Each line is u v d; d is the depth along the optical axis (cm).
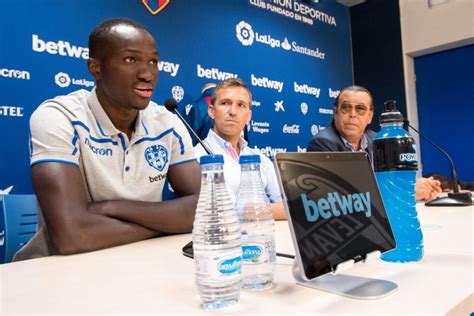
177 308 42
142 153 112
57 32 190
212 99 209
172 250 78
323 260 45
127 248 82
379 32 365
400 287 46
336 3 371
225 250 42
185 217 97
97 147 103
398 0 353
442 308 39
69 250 78
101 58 99
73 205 85
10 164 173
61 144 92
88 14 201
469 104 327
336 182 52
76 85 196
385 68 360
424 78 351
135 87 99
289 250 71
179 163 121
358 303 41
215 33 263
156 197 116
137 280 54
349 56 380
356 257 48
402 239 58
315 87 340
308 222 46
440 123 342
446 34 326
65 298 47
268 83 299
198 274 43
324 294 45
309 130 331
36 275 59
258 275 48
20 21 178
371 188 57
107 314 41
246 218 49
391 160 60
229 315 39
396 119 64
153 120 119
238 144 210
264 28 300
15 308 44
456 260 58
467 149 327
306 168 49
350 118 219
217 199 44
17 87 176
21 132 177
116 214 88
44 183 87
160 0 233
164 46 233
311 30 342
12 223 124
